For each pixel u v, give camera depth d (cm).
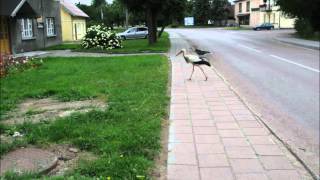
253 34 5228
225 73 1582
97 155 585
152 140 622
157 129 695
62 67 1698
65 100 1016
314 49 2778
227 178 485
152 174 503
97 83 1235
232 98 986
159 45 3148
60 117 811
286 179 484
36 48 3108
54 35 3625
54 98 1052
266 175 495
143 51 2578
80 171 516
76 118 785
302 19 4425
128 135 650
